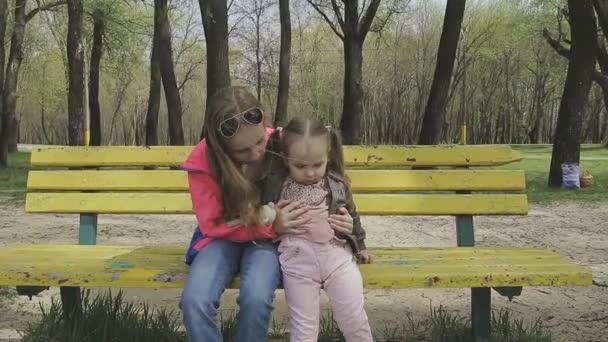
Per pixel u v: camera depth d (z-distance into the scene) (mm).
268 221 2654
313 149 2664
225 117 2592
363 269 2807
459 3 12133
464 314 3953
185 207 3471
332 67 43062
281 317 3918
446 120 43938
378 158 3488
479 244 6488
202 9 11242
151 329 3334
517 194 3455
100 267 2797
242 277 2633
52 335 3309
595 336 3586
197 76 43938
